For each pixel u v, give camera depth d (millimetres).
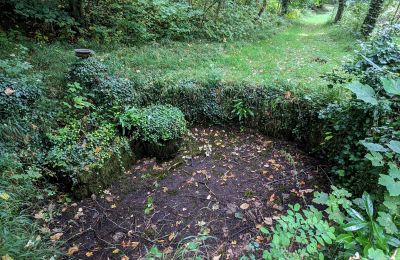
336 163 4285
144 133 4500
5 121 3703
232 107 5297
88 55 4715
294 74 5789
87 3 7066
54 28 6469
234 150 4852
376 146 1992
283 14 14766
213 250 3102
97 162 3906
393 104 3262
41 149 3953
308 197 3840
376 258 1431
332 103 4465
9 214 2998
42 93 4312
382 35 3850
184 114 5309
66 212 3598
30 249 2791
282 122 5062
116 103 4562
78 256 3070
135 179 4203
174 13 7570
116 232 3377
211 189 4023
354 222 1861
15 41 5578
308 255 1903
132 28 6949
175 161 4559
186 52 6734
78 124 4211
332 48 8141
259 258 2973
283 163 4543
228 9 9023
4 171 3381
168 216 3605
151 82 5234
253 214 3596
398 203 1870
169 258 2953
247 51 7332
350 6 12719
